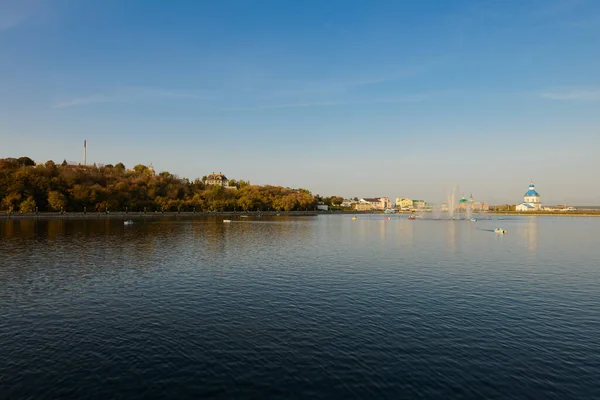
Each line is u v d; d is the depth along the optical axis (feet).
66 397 61.67
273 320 98.58
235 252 223.10
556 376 70.33
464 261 193.88
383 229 447.83
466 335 89.15
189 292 126.00
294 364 73.92
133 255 206.69
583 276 155.84
